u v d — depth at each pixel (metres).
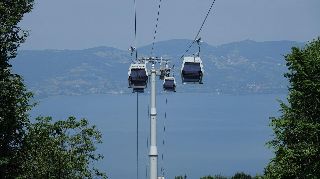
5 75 40.16
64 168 47.78
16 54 40.62
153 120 35.62
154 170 34.62
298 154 52.44
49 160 47.28
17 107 40.94
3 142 41.19
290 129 54.72
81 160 49.81
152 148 34.91
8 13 39.94
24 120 41.69
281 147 53.72
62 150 49.44
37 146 46.41
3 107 39.97
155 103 36.62
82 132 50.84
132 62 39.47
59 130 49.75
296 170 52.97
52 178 47.28
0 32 39.03
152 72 38.59
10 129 40.72
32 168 45.22
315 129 52.00
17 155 42.53
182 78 41.03
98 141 51.72
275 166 55.66
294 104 55.03
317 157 52.19
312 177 51.91
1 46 39.62
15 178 42.22
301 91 54.25
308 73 54.19
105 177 52.34
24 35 40.72
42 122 48.41
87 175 50.25
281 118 55.38
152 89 37.62
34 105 42.25
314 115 53.78
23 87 41.28
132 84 38.66
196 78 40.12
